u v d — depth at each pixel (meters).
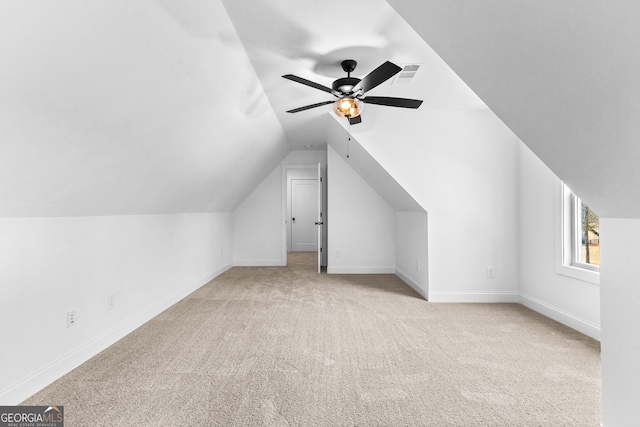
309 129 4.95
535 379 2.09
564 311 3.13
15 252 1.84
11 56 1.18
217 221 5.62
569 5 0.93
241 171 4.86
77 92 1.53
